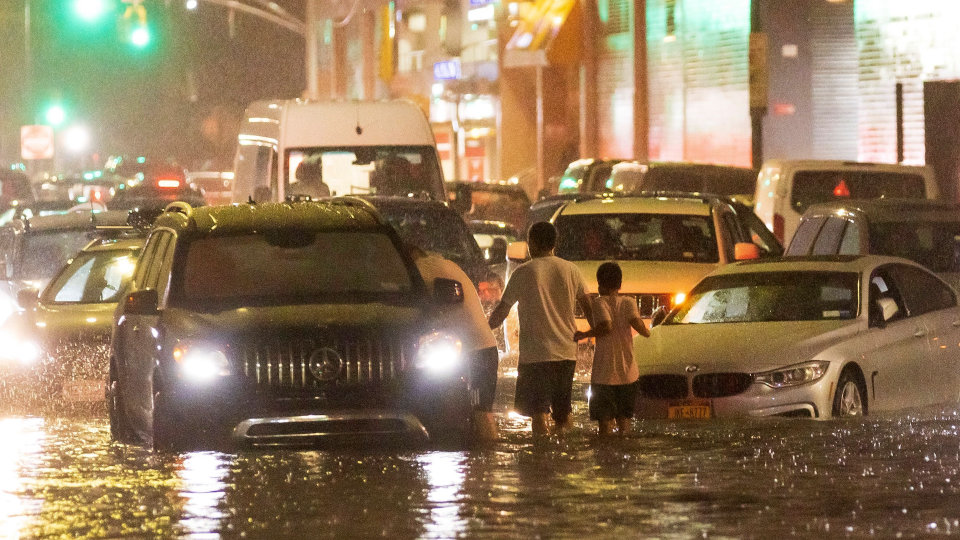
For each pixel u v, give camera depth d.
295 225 28.19
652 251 44.56
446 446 25.58
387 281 27.44
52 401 36.47
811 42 89.56
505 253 45.75
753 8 70.38
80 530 19.59
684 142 102.38
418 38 145.00
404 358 25.20
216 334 25.09
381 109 57.94
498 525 19.50
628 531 19.05
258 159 60.44
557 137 121.19
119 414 29.00
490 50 129.25
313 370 24.97
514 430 29.97
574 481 22.92
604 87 113.06
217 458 24.89
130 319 28.34
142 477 23.56
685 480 22.98
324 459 24.81
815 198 61.53
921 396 32.91
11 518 20.42
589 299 29.30
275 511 20.64
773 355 30.75
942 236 43.00
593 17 113.94
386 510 20.62
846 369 30.98
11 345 37.22
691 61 101.38
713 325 32.84
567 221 45.69
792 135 89.62
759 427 29.11
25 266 46.78
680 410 30.81
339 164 56.84
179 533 19.30
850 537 18.61
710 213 45.31
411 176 57.22
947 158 71.31
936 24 81.00
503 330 46.41
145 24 105.88
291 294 26.80
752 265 35.31
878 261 34.25
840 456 25.30
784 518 19.86
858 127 86.31
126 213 48.97
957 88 71.25
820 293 33.72
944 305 34.97
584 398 36.38
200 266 27.41
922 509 20.50
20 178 97.94
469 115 133.50
